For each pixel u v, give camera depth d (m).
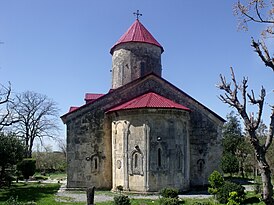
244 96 7.68
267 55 8.30
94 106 23.48
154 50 27.59
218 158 24.94
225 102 7.92
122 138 21.36
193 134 24.83
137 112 20.88
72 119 23.20
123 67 27.05
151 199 17.61
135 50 27.00
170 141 20.75
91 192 13.78
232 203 15.77
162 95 24.66
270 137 7.47
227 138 41.50
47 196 20.05
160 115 20.84
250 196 17.94
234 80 7.84
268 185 7.27
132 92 24.19
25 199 18.92
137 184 20.14
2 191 23.98
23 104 48.25
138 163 20.34
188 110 22.23
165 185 20.08
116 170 21.66
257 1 10.89
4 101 30.09
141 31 27.83
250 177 38.47
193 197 18.88
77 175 22.70
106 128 23.31
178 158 20.98
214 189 17.89
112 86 28.36
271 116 7.60
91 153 22.92
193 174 24.28
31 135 48.50
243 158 40.47
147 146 20.27
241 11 11.21
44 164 59.50
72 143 22.97
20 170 37.25
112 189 21.81
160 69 28.02
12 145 25.59
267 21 10.92
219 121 25.47
